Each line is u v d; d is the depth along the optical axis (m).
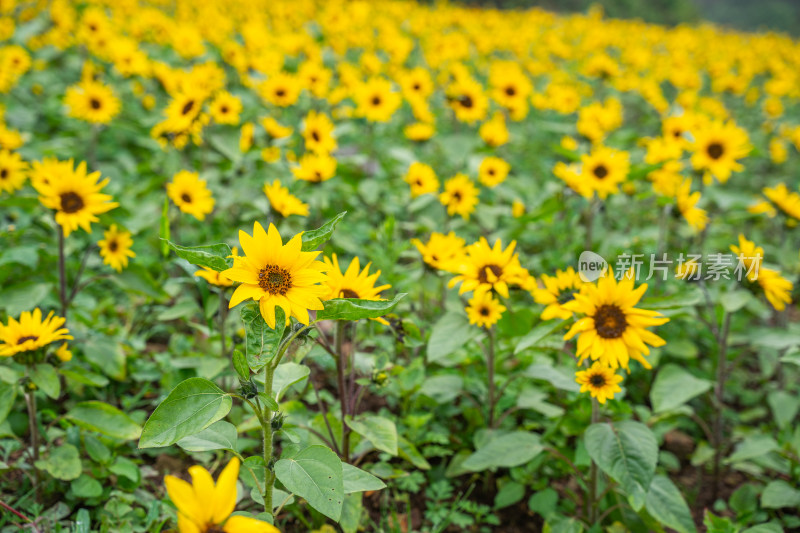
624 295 2.40
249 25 8.23
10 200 3.36
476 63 11.17
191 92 4.69
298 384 2.89
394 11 14.20
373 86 6.01
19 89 7.24
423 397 3.41
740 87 9.93
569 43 14.70
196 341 3.62
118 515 2.69
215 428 2.22
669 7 40.09
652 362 3.88
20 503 2.77
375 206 5.76
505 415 3.27
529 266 4.86
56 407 3.38
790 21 62.25
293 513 2.91
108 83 7.70
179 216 5.05
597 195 4.62
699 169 4.55
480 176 5.28
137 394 3.54
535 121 8.69
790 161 8.84
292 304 1.84
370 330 3.62
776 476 3.67
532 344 2.56
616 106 7.30
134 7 10.26
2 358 3.08
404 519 3.06
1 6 9.18
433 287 3.87
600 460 2.52
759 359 4.80
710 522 2.75
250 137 5.42
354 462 2.92
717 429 3.60
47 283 3.52
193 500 1.55
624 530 2.97
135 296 4.30
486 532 3.08
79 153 5.87
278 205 3.71
